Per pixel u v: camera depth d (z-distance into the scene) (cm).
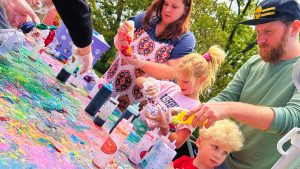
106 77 318
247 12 1655
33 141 147
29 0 238
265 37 236
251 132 241
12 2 217
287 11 227
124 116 225
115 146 165
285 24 229
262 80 247
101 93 235
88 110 235
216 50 273
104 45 326
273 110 192
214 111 174
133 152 201
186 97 271
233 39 1647
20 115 161
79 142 177
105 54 1501
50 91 225
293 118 193
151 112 246
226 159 254
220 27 1638
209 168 229
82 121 212
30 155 134
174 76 288
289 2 229
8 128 143
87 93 289
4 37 205
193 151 313
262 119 188
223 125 225
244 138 244
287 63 234
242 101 259
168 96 271
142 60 278
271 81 240
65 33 344
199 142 234
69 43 346
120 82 308
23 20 227
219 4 1578
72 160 154
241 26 1631
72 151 162
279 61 239
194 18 1458
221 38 1489
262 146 232
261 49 242
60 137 168
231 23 1634
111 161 182
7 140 134
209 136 224
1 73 199
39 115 176
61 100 222
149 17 307
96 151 179
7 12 216
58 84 256
